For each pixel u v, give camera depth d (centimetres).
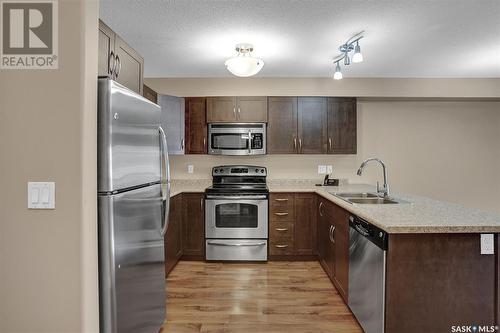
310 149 398
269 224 372
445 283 169
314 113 399
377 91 403
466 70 373
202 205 374
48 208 132
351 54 308
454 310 169
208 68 364
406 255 169
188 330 220
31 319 133
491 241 169
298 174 431
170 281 308
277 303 260
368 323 195
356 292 219
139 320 173
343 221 253
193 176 430
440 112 447
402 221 176
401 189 447
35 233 132
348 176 435
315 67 359
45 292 132
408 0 207
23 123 132
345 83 404
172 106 385
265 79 405
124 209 156
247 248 368
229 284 301
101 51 173
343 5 214
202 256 376
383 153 445
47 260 132
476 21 239
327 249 312
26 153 132
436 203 243
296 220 372
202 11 222
